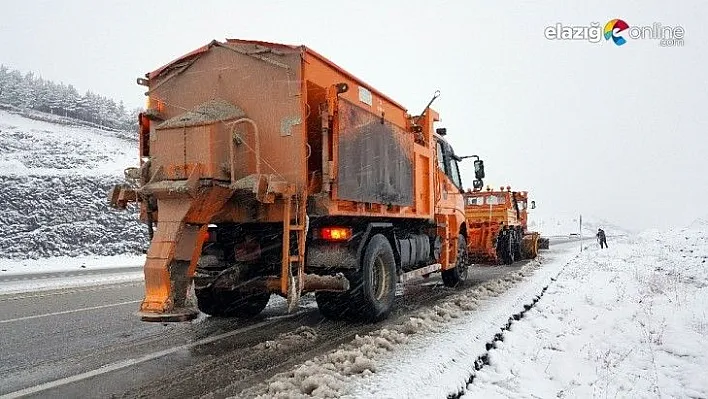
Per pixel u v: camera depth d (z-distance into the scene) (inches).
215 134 222.1
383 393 158.6
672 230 1665.8
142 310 210.2
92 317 314.7
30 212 1034.7
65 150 1696.6
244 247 258.4
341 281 258.2
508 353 231.3
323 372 177.0
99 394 168.7
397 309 330.6
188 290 217.9
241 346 230.2
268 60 248.4
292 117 242.5
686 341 261.1
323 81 256.8
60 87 2551.7
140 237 1139.9
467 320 271.9
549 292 423.8
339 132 253.1
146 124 272.4
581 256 858.1
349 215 265.0
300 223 238.8
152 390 171.6
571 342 263.3
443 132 437.4
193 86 267.6
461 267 472.4
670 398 195.6
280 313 319.0
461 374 186.4
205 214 224.1
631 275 541.6
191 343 237.6
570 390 197.8
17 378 186.9
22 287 494.3
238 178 235.9
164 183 221.3
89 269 767.1
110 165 1656.0
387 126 315.6
